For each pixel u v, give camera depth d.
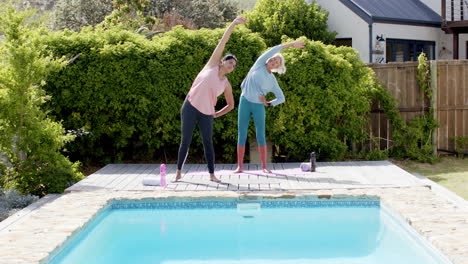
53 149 7.24
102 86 8.84
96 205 5.88
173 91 9.01
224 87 6.82
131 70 8.81
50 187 7.03
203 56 9.00
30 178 7.04
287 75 9.07
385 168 8.12
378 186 6.67
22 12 7.13
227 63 6.63
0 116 6.84
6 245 4.37
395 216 5.53
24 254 4.12
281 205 6.28
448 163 9.67
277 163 8.83
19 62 6.82
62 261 4.46
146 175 7.76
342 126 9.66
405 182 6.91
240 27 9.30
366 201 6.25
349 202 6.27
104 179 7.43
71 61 8.67
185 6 27.41
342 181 7.03
